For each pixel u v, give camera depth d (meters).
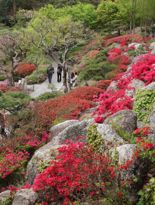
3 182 15.94
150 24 56.50
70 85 34.41
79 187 10.83
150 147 11.29
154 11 52.03
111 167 10.75
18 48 42.34
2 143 19.05
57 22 39.50
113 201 10.25
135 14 56.09
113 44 47.59
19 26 57.91
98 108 19.91
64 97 26.50
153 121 13.85
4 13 72.31
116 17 59.06
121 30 60.09
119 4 58.88
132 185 10.66
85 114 22.19
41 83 43.19
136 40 45.94
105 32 59.03
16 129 21.14
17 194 12.27
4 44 40.44
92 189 10.59
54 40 37.16
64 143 15.48
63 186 11.30
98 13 58.72
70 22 39.56
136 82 19.23
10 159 16.53
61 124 19.28
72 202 10.81
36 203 11.77
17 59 43.94
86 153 11.47
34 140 19.14
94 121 16.31
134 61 30.66
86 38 47.41
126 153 11.47
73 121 19.27
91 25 58.38
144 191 10.52
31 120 21.53
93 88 27.58
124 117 14.56
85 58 44.53
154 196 10.23
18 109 23.44
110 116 15.70
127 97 17.50
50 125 21.14
